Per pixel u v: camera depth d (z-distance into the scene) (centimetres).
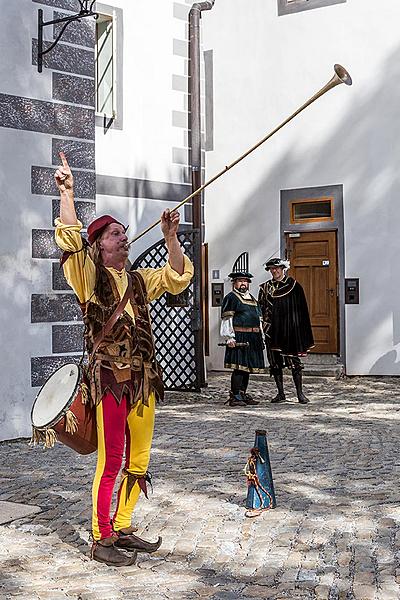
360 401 1243
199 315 1359
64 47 998
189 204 1514
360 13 1569
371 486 691
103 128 1367
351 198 1573
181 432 972
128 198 1405
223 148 1711
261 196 1670
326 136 1600
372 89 1557
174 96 1484
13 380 946
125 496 529
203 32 1731
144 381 511
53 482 723
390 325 1538
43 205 977
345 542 541
